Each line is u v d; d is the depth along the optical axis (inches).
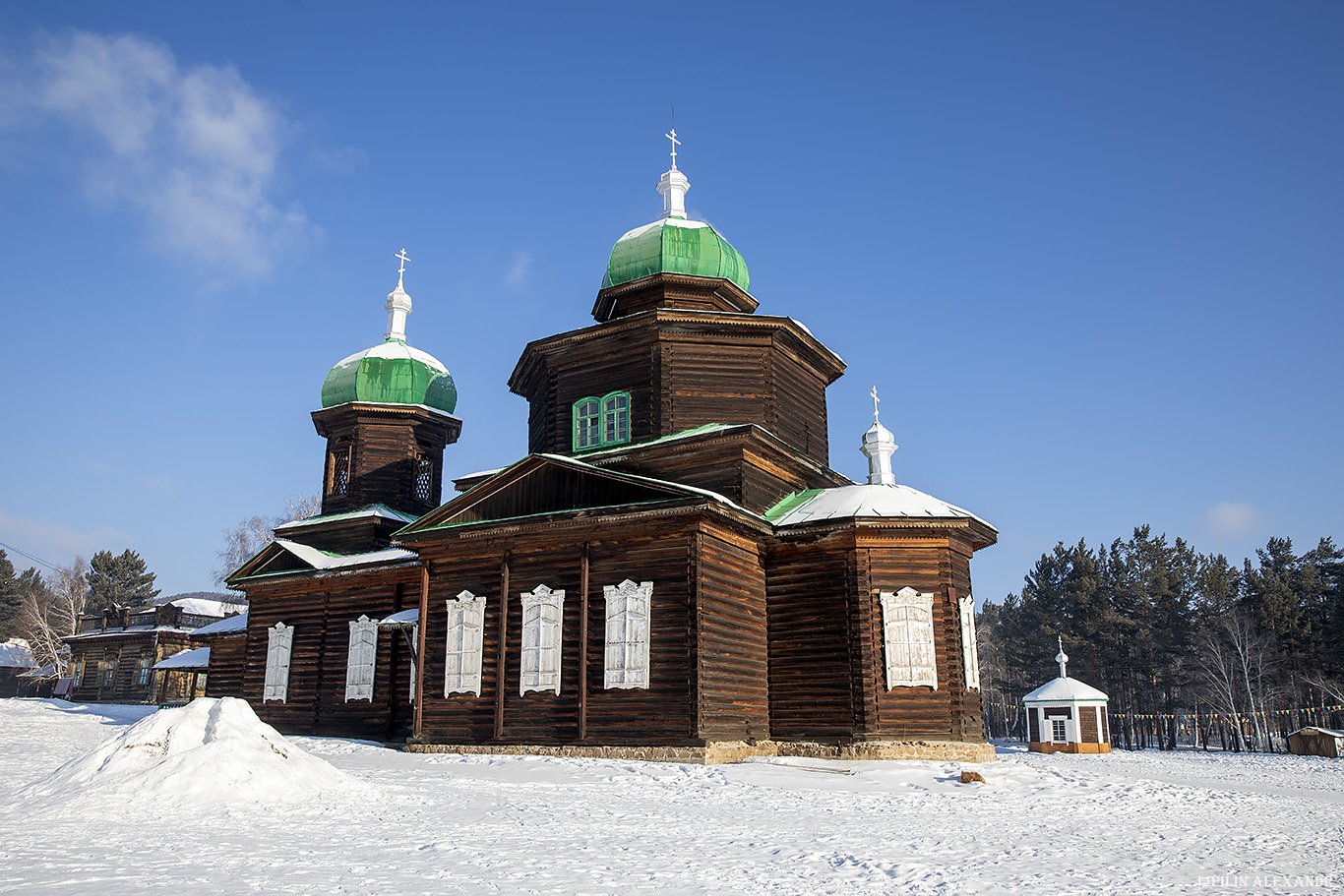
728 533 957.8
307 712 1269.7
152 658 2524.6
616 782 721.6
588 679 919.7
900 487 1072.2
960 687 962.7
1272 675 2600.9
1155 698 2731.3
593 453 1092.5
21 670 3560.5
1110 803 698.2
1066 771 860.0
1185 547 2940.5
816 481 1189.7
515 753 925.2
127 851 392.2
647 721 882.8
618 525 937.5
